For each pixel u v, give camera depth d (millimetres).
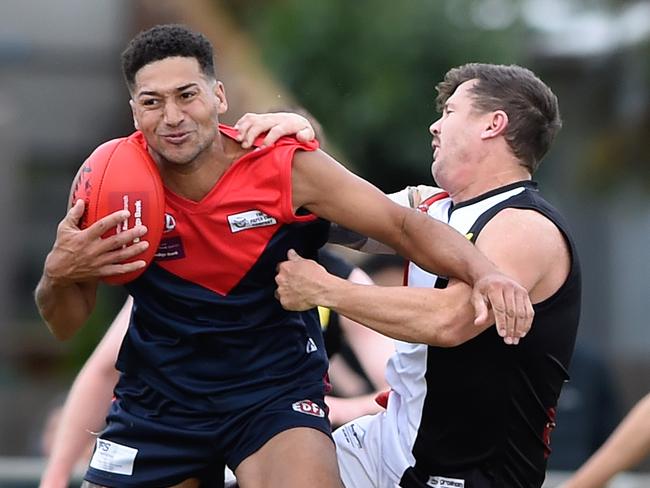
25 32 43844
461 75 15891
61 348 42000
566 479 23750
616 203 47844
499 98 15422
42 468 22375
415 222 14227
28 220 45312
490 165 15398
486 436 15188
